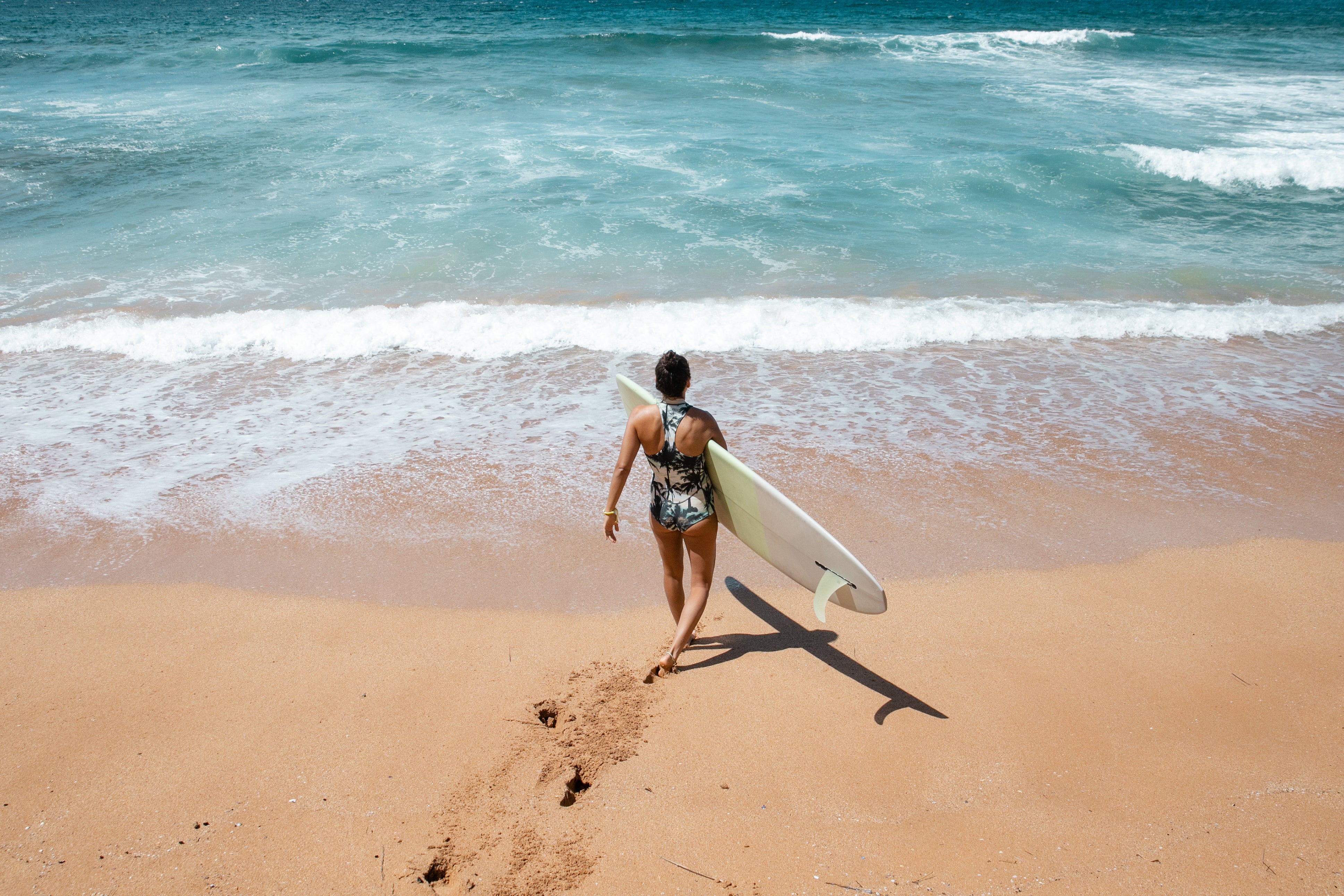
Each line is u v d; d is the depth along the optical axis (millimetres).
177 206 11414
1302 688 3533
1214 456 5609
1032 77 21562
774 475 5328
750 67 22391
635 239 10328
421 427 6012
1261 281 9250
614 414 6219
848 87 19719
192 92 19109
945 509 4973
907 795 3018
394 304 8438
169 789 3059
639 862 2752
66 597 4203
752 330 7691
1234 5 48156
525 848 2805
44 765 3166
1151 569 4402
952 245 10383
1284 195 12570
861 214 11414
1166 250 10352
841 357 7293
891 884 2656
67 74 21859
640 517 4902
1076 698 3502
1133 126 16172
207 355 7227
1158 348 7527
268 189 12180
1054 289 9000
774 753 3223
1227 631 3914
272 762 3176
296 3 56375
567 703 3488
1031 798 2994
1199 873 2674
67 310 8164
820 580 3625
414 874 2707
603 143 14664
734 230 10711
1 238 10219
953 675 3648
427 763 3170
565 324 7781
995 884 2648
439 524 4828
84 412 6211
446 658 3768
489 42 25297
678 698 3523
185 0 63094
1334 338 7719
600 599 4199
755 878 2689
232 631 3961
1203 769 3113
